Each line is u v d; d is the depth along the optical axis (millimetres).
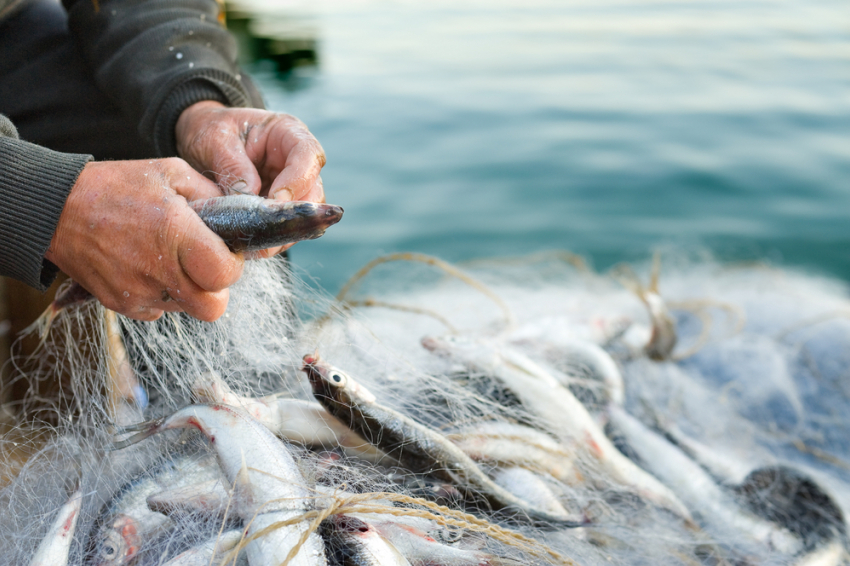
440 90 4660
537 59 5574
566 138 3768
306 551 667
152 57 875
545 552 715
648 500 859
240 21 7086
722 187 3098
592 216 2848
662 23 6918
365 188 3168
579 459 856
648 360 1105
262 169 801
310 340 871
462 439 815
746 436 1001
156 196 688
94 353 817
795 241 2551
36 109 957
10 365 900
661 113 4125
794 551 836
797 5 7766
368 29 6840
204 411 728
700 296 1495
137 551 723
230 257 689
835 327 1272
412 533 727
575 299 1376
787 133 3699
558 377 936
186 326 802
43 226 692
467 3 8539
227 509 691
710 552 830
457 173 3336
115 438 768
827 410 1065
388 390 870
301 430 778
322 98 4449
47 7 999
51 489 767
